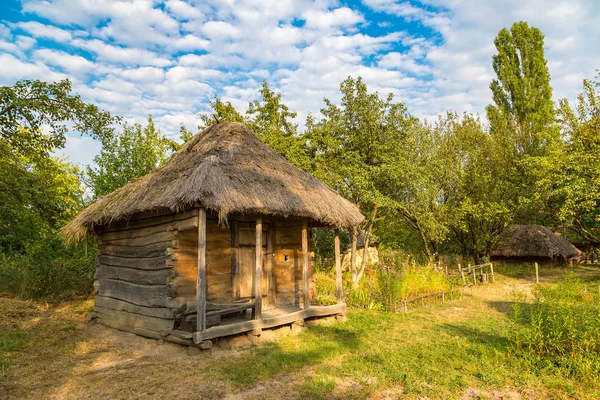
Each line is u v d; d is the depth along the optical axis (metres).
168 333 7.65
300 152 15.37
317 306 9.54
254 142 9.84
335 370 6.20
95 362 6.81
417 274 13.91
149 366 6.50
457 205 18.77
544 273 20.61
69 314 10.42
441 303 12.34
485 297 13.66
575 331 6.21
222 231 8.89
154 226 8.38
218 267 8.71
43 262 12.64
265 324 8.07
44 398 5.26
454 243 23.55
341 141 15.21
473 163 18.69
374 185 15.09
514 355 6.49
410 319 10.04
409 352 7.06
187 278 7.98
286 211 7.97
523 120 26.53
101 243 10.11
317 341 7.93
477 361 6.42
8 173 13.34
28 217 14.66
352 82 14.76
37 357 6.98
